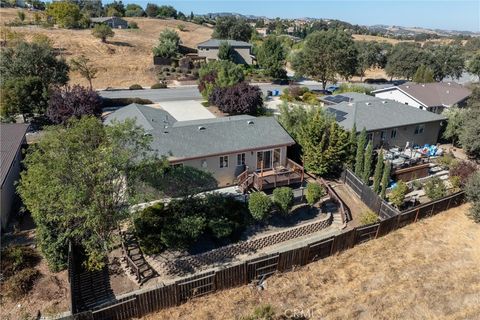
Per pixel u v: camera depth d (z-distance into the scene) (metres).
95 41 81.50
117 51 79.19
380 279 18.59
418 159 33.34
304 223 24.56
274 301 17.20
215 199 23.64
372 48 89.69
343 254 20.83
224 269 17.56
